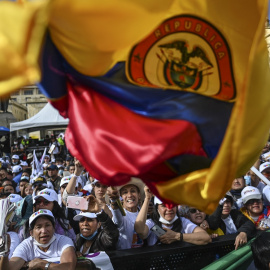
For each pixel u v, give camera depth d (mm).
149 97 1479
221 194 1326
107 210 3131
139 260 2791
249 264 3051
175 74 1524
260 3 1274
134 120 1442
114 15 1244
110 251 2805
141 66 1481
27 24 939
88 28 1254
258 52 1295
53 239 2748
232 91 1566
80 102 1440
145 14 1289
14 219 3219
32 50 924
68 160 9742
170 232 3002
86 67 1376
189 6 1431
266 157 6582
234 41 1503
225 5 1453
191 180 1420
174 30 1471
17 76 943
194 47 1519
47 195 3217
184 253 2949
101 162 1419
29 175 7270
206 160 1494
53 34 1271
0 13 948
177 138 1436
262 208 3674
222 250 3150
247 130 1377
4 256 2537
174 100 1503
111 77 1458
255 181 5164
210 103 1534
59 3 1148
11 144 18141
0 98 952
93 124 1436
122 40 1308
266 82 1375
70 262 2631
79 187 4625
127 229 3018
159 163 1431
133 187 3191
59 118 14562
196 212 3383
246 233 3301
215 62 1536
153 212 3209
